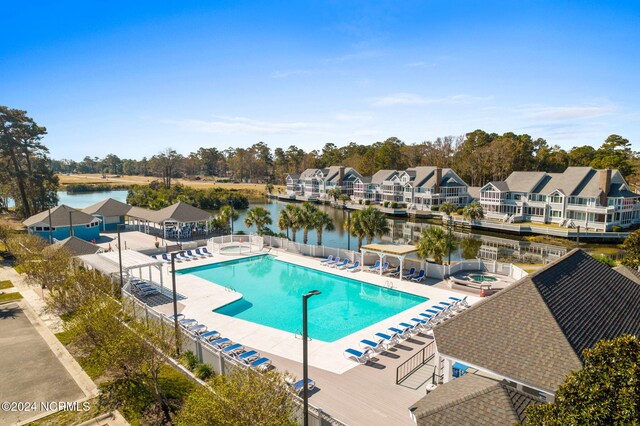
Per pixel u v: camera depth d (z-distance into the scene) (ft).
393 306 103.35
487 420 38.06
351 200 378.32
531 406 33.86
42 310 94.07
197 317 91.91
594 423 28.68
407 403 56.03
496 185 269.85
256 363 67.21
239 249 160.15
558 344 45.98
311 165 561.84
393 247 122.31
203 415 37.50
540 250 199.72
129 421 52.70
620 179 232.12
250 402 38.11
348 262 137.39
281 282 124.16
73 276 88.07
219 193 353.92
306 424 40.81
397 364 67.82
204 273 133.59
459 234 242.58
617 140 359.66
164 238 179.42
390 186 340.80
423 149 480.64
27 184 229.45
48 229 171.94
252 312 99.14
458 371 52.65
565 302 54.85
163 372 65.36
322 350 74.49
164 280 122.31
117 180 630.33
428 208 307.99
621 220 224.53
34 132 224.74
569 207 234.38
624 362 30.50
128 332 54.44
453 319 55.47
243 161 630.33
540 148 399.03
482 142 436.76
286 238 170.30
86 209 210.18
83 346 68.08
